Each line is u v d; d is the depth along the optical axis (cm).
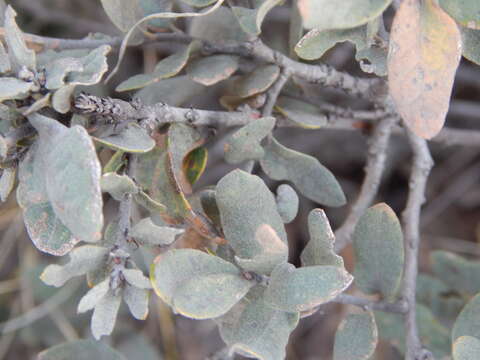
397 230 17
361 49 14
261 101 19
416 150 22
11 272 37
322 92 32
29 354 35
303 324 38
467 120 37
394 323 23
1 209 33
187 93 19
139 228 13
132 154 15
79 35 34
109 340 31
